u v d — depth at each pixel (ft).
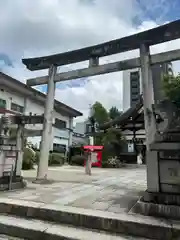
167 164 9.67
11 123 15.84
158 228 7.78
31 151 34.78
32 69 21.56
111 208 10.03
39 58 20.76
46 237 8.16
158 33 15.01
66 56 19.58
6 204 10.57
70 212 9.23
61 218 9.28
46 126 18.89
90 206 10.34
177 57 14.55
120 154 55.62
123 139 51.19
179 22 13.93
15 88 39.73
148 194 9.59
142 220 8.34
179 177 9.32
